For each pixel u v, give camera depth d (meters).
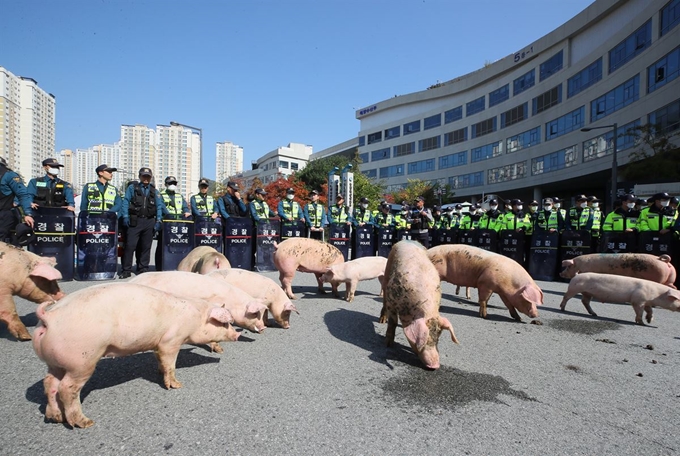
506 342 5.49
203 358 4.62
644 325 6.74
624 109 30.92
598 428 3.24
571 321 6.87
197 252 7.49
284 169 93.94
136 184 9.77
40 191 8.86
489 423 3.26
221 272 5.77
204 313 4.04
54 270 4.95
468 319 6.77
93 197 9.34
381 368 4.41
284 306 5.63
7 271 4.81
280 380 4.03
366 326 6.12
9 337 5.21
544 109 41.75
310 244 8.01
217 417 3.25
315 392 3.76
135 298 3.45
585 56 36.16
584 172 35.94
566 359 4.87
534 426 3.23
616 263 8.65
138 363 4.43
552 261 11.52
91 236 9.22
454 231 14.37
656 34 27.53
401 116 64.75
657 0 27.38
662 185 18.45
